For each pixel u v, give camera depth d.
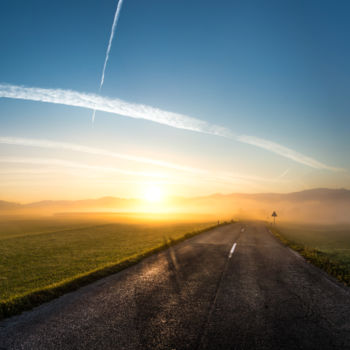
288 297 6.84
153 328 4.83
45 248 21.84
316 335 4.65
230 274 9.53
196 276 9.16
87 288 7.57
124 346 4.15
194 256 13.73
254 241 21.69
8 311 5.59
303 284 8.22
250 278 8.95
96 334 4.57
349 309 6.00
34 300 6.37
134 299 6.54
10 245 24.00
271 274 9.62
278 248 17.48
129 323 5.05
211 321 5.20
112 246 22.39
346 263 12.95
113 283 8.14
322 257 13.57
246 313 5.66
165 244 18.25
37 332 4.64
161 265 11.23
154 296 6.79
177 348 4.11
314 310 5.90
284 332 4.75
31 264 14.78
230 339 4.44
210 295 6.93
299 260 12.92
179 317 5.38
